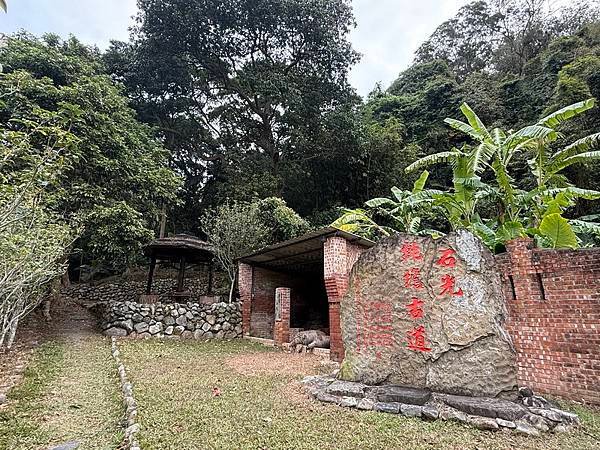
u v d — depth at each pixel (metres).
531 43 27.50
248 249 12.70
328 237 8.33
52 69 11.17
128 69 18.98
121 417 4.15
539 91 21.02
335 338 7.91
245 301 11.93
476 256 4.78
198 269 19.27
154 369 6.51
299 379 6.00
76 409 4.48
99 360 7.15
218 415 4.14
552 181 9.61
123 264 13.62
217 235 12.82
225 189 18.11
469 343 4.49
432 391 4.54
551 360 5.24
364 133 19.23
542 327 5.39
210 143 21.28
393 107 26.02
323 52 20.14
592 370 4.89
